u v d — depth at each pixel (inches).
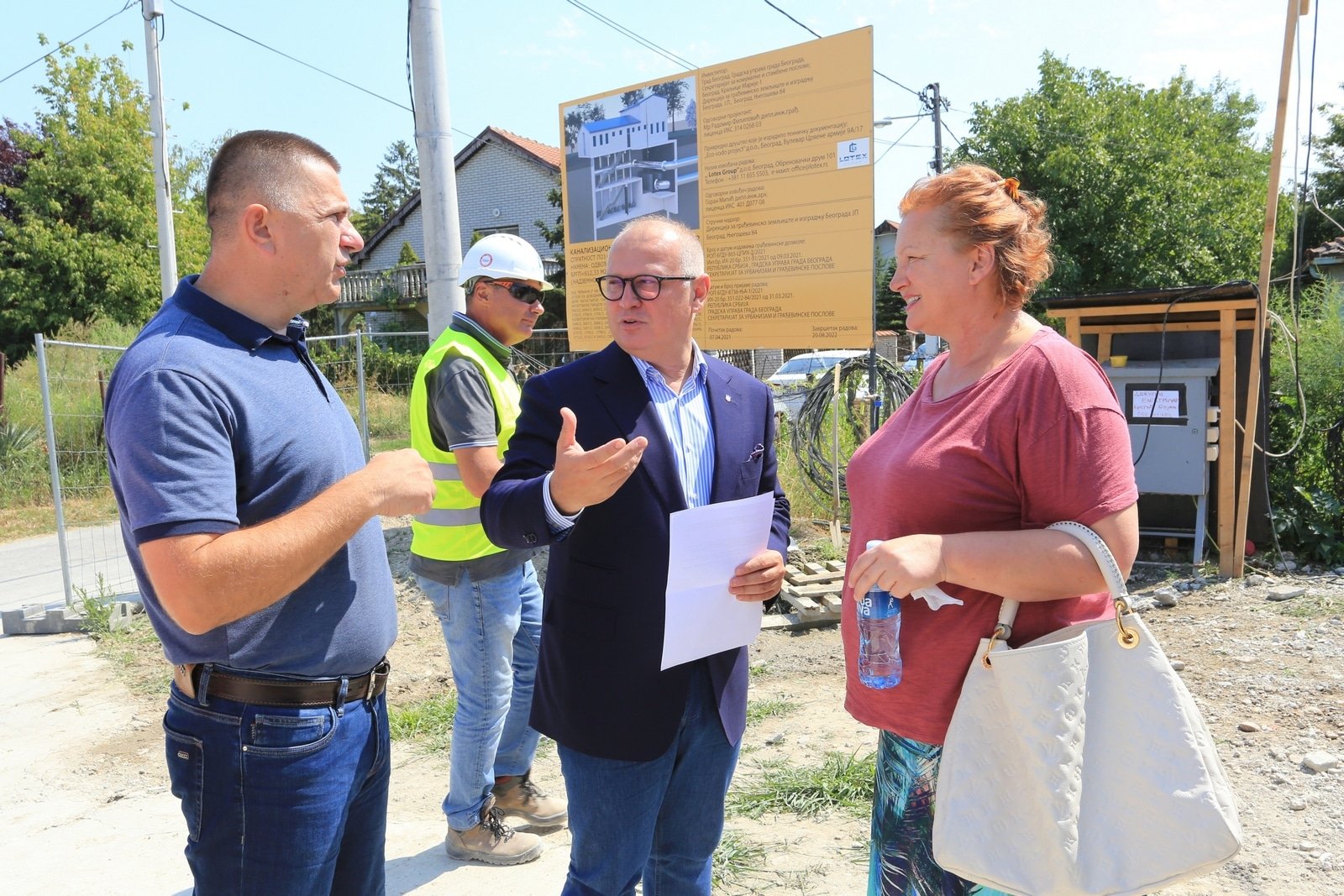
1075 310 251.0
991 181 69.3
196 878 68.4
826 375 294.8
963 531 67.8
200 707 65.8
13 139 1034.1
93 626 250.7
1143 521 253.8
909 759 71.6
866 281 233.9
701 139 262.7
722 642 79.7
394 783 153.9
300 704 67.6
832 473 288.0
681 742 82.9
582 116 295.4
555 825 133.0
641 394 80.6
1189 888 109.6
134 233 994.7
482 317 125.8
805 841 123.6
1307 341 270.5
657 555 77.9
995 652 63.4
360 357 326.3
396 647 223.1
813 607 219.9
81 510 446.9
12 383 570.6
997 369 67.5
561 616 79.7
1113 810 61.9
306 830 67.7
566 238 307.9
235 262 68.0
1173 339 244.5
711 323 267.6
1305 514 238.2
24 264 946.7
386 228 1174.3
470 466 113.0
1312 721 148.9
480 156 1074.7
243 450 64.3
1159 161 828.6
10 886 122.0
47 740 179.5
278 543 60.2
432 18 205.9
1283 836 119.2
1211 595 215.5
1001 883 62.7
